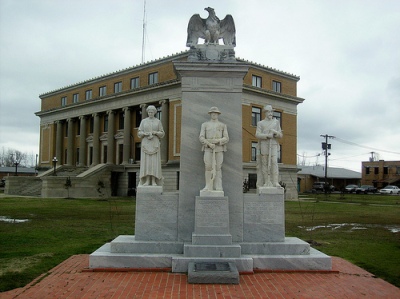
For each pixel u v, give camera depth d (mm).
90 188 48000
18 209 28531
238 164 11281
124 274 9523
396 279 9531
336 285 8828
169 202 11070
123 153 52469
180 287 8453
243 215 11078
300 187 79438
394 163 81875
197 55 11609
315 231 18500
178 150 44969
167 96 46875
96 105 57000
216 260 9711
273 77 48688
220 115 11422
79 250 12703
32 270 9930
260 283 8852
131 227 18859
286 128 49969
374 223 22125
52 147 65500
